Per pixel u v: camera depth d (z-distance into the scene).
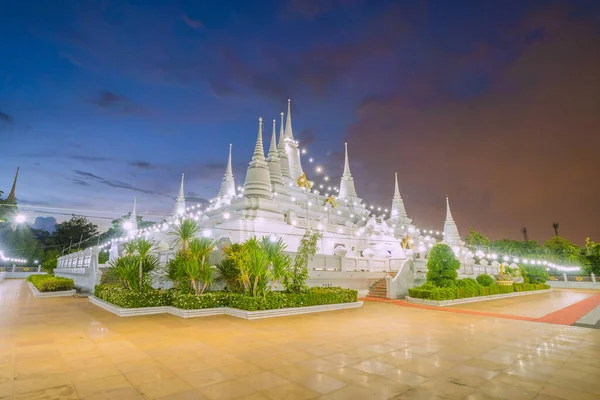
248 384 6.89
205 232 25.72
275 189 36.09
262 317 15.15
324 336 11.54
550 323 15.54
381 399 6.26
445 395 6.51
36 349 9.30
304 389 6.68
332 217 41.09
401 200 53.62
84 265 31.41
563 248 60.50
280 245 18.45
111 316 15.12
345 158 52.34
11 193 65.50
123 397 6.16
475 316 17.33
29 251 67.62
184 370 7.68
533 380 7.42
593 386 7.09
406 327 13.63
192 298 15.39
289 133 48.50
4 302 20.56
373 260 27.98
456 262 25.36
